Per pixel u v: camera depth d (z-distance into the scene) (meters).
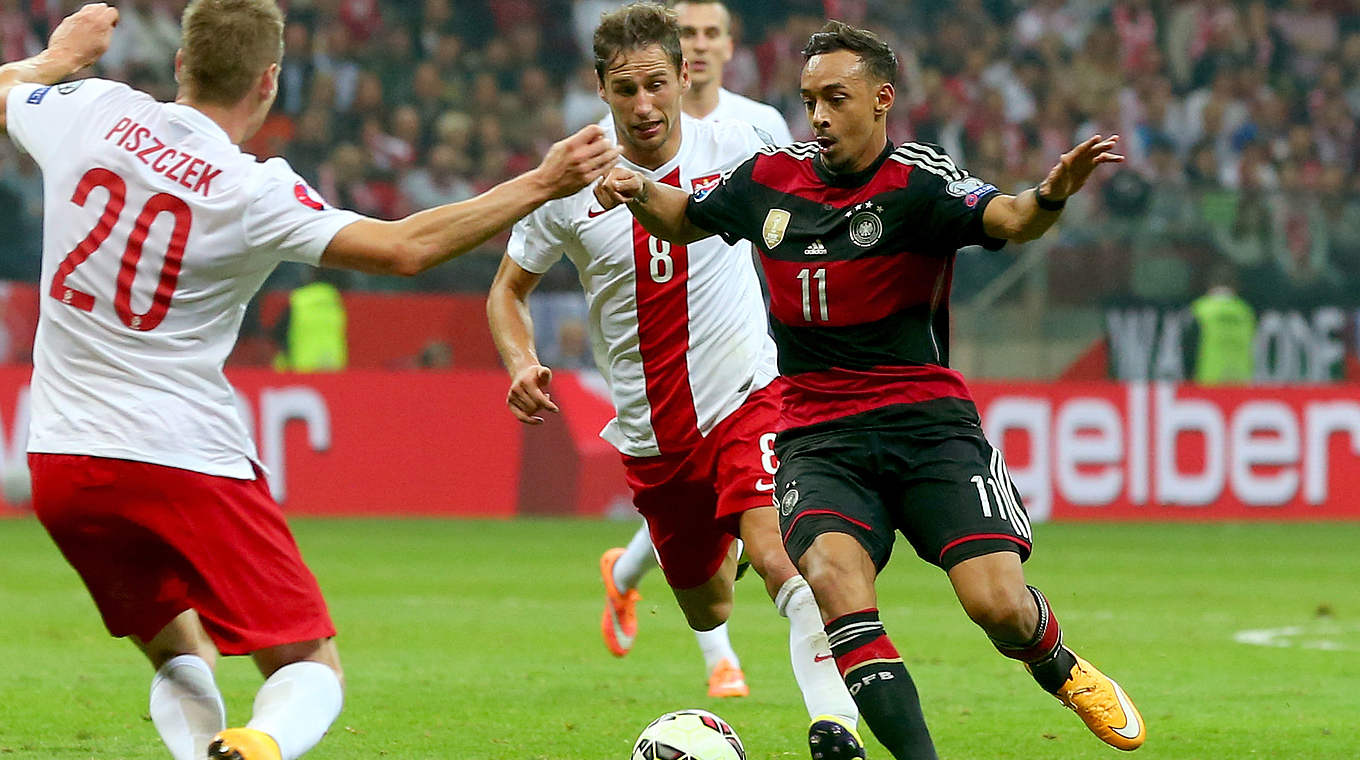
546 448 60.22
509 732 21.44
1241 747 20.81
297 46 72.56
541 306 61.31
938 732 21.73
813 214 17.45
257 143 67.62
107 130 15.33
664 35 20.58
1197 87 84.44
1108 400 62.34
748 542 20.20
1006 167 77.81
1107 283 63.81
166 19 73.31
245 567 15.10
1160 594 39.97
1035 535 56.31
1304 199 66.12
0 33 71.62
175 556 15.26
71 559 15.73
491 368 61.72
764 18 81.06
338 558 46.16
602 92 20.92
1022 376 62.91
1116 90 82.56
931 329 17.50
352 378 58.66
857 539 16.88
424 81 74.62
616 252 21.08
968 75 82.00
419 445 59.16
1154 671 27.72
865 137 17.06
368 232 14.63
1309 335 65.50
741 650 30.30
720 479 20.89
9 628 31.81
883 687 16.23
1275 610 36.94
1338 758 20.16
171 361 15.02
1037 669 18.38
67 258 15.20
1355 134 83.94
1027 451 61.69
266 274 15.34
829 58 17.02
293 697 14.91
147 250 14.87
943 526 16.88
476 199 14.82
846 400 17.45
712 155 21.81
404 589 39.31
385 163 71.25
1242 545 53.47
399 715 22.69
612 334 21.56
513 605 36.53
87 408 15.01
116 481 14.88
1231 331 64.25
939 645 30.69
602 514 60.53
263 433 57.53
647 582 42.81
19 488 56.22
